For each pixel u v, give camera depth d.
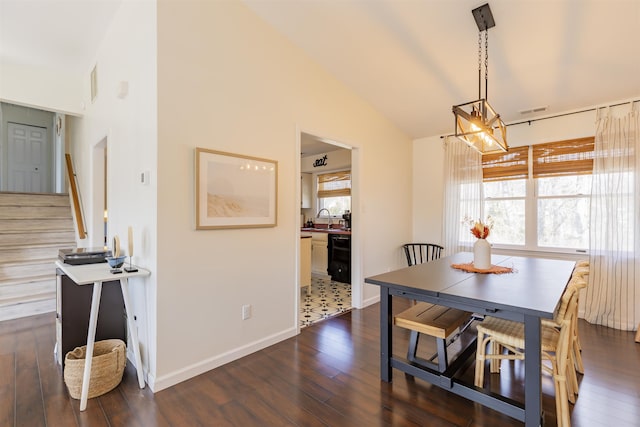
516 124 4.04
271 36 2.86
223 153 2.45
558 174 3.76
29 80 3.73
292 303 3.07
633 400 2.00
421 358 2.37
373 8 2.54
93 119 3.67
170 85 2.18
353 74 3.48
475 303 1.76
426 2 2.42
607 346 2.80
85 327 2.46
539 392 1.62
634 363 2.48
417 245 4.97
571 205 3.71
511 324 2.13
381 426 1.77
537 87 3.28
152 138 2.16
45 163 6.41
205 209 2.34
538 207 3.94
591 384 2.18
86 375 1.92
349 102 3.76
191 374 2.28
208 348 2.39
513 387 2.16
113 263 2.13
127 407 1.93
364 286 4.05
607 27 2.42
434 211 4.84
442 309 2.42
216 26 2.45
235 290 2.58
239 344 2.61
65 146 5.64
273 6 2.65
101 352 2.37
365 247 4.08
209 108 2.40
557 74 3.04
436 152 4.82
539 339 1.62
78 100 4.09
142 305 2.30
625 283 3.22
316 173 6.83
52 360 2.51
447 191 4.56
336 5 2.57
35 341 2.86
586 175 3.60
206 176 2.35
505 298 1.77
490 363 2.40
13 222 4.36
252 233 2.71
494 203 4.29
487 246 2.56
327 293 4.71
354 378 2.29
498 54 2.88
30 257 4.07
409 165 4.98
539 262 3.00
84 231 4.14
